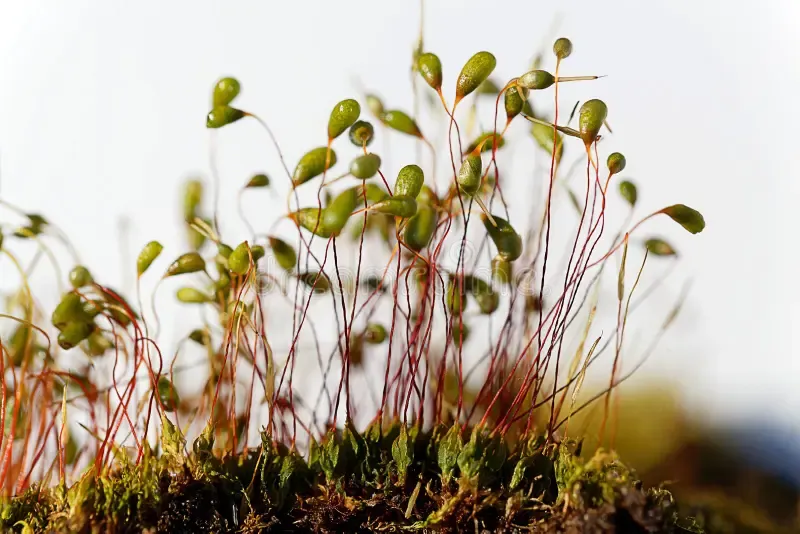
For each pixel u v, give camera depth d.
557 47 0.09
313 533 0.09
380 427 0.09
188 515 0.09
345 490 0.09
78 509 0.09
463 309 0.09
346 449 0.09
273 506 0.09
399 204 0.09
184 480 0.09
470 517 0.09
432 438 0.09
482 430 0.09
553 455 0.09
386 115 0.09
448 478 0.09
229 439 0.09
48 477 0.09
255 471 0.09
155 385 0.09
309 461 0.09
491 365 0.09
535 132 0.09
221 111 0.09
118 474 0.09
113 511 0.09
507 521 0.09
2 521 0.09
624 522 0.09
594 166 0.09
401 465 0.09
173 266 0.09
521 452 0.09
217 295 0.09
